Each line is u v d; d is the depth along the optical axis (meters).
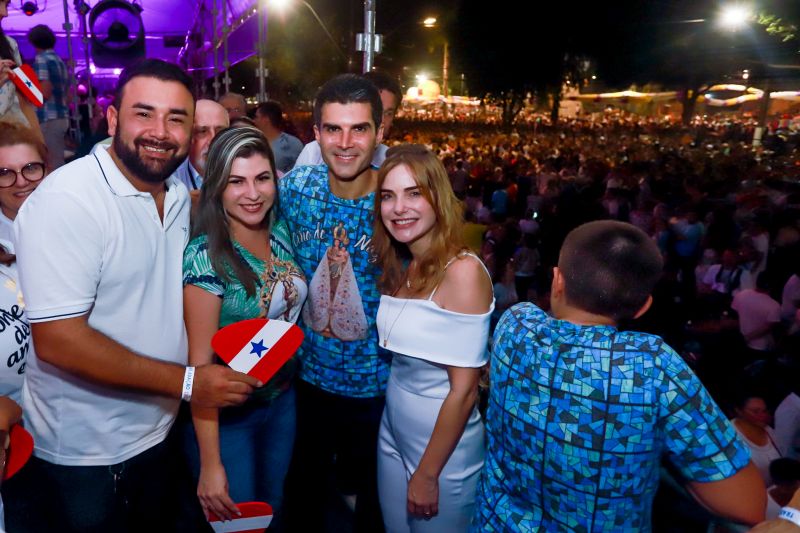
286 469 2.41
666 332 5.75
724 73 21.72
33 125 2.83
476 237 8.33
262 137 1.94
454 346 1.83
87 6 5.22
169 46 8.81
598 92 34.56
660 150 19.30
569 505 1.44
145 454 1.93
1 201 2.11
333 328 2.30
